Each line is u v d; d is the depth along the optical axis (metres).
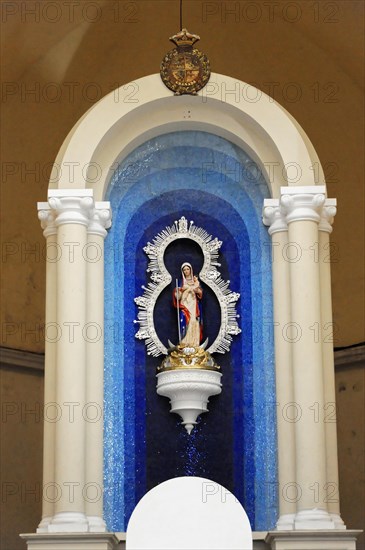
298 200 15.17
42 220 15.58
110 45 19.75
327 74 19.91
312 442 14.42
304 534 13.78
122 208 16.09
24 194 19.88
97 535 13.77
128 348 15.72
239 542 12.57
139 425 15.52
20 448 19.14
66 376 14.64
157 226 16.16
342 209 19.98
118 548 14.39
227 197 16.17
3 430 19.05
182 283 15.88
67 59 19.56
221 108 15.81
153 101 15.65
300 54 19.88
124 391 15.55
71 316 14.82
